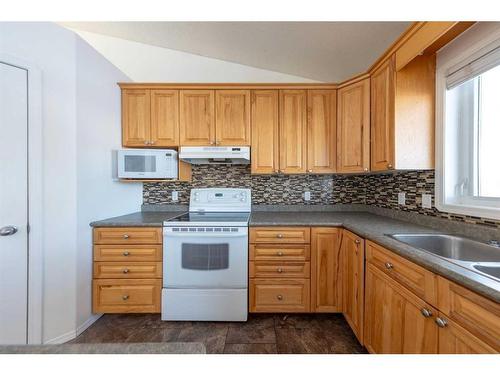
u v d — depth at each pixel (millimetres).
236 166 2645
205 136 2326
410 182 1911
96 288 1967
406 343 1135
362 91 2068
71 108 1778
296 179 2629
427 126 1634
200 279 1962
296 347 1684
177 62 2701
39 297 1638
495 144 1376
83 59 1870
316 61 2377
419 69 1627
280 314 2092
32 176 1604
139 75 2688
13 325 1565
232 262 1960
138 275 1979
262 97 2316
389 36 1914
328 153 2283
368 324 1525
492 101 1394
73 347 504
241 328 1901
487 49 1271
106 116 2139
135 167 2215
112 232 1972
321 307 1979
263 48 2295
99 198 2062
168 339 1778
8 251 1543
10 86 1531
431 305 974
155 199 2662
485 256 1236
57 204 1728
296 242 1979
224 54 2561
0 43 1494
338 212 2543
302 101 2303
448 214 1558
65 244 1763
